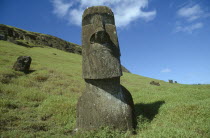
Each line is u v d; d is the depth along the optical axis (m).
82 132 4.09
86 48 4.52
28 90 8.15
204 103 5.37
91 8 4.67
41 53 32.53
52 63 22.05
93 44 4.42
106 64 4.20
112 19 4.70
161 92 9.35
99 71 4.19
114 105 4.27
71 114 5.54
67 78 13.01
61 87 10.36
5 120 4.67
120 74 4.30
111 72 4.20
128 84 16.17
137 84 16.69
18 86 8.70
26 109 6.02
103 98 4.33
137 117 4.70
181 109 4.96
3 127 4.26
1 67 13.06
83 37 4.64
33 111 5.89
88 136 3.72
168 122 4.36
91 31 4.56
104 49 4.27
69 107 5.94
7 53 21.75
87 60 4.41
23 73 12.55
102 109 4.21
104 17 4.64
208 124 4.00
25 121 4.83
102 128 4.03
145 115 5.35
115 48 4.47
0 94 7.18
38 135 4.04
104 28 4.52
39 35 66.50
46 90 9.11
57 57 32.09
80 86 11.16
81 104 4.51
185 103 5.57
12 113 5.27
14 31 57.12
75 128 4.55
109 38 4.48
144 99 7.59
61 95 8.66
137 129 4.29
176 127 3.97
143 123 4.54
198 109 4.80
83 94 4.60
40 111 5.77
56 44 65.19
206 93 7.74
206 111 4.64
